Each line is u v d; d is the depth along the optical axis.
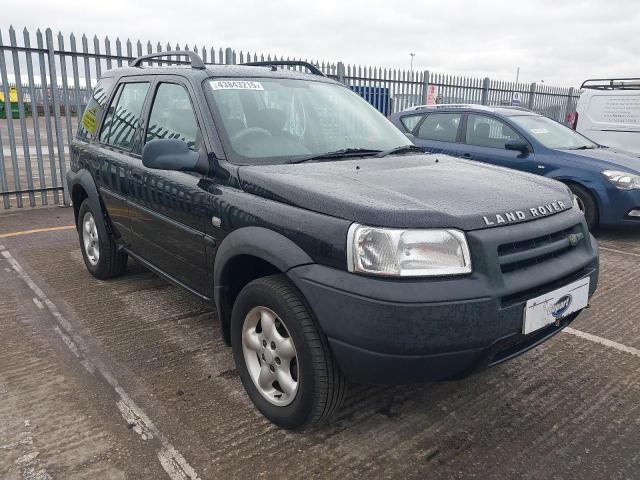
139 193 3.88
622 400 3.13
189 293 3.57
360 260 2.29
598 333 4.07
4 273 5.21
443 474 2.49
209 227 3.10
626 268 5.77
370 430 2.81
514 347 2.60
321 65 11.63
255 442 2.70
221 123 3.23
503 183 2.97
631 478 2.48
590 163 6.99
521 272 2.49
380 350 2.25
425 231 2.31
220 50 9.70
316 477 2.46
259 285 2.69
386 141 3.81
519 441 2.74
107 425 2.82
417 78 13.81
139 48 8.67
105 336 3.86
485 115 7.79
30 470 2.48
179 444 2.68
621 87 10.48
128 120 4.27
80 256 5.80
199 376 3.32
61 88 8.46
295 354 2.59
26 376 3.30
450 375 2.36
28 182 8.18
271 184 2.77
